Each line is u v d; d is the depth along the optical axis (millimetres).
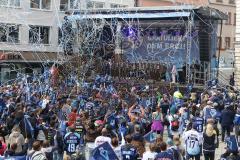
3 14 52281
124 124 20594
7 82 47031
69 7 56531
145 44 48312
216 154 22734
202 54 45469
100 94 31891
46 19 55656
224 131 24703
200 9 43500
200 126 21016
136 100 30547
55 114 22391
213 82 42281
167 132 24625
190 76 44031
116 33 49719
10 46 52656
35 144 14734
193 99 31734
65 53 52562
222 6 78062
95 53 50625
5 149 17094
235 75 48062
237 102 30734
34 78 41156
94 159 14422
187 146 17938
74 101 26484
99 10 50156
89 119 20141
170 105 28625
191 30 45062
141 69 45938
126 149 14875
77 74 46062
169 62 46281
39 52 54500
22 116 19734
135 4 63156
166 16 45156
